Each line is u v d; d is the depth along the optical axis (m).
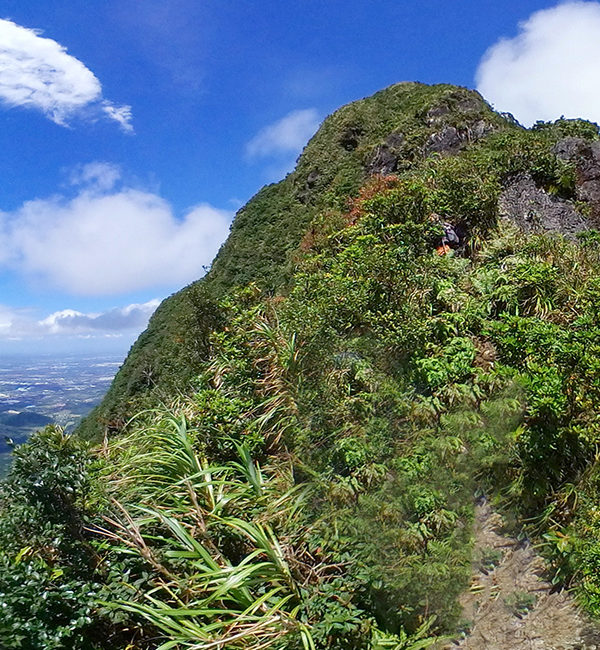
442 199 7.34
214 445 4.34
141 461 4.04
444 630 2.85
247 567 2.89
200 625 2.77
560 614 2.73
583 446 3.37
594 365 3.57
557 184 8.15
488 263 6.14
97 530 3.21
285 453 4.25
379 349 4.66
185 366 7.72
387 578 2.96
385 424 3.89
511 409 3.60
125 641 2.82
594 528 2.87
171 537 3.37
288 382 4.73
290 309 5.62
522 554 3.10
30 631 2.38
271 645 2.62
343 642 2.69
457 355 4.36
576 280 5.16
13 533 2.92
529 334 4.17
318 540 3.30
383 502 3.31
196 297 7.55
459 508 3.30
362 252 6.15
